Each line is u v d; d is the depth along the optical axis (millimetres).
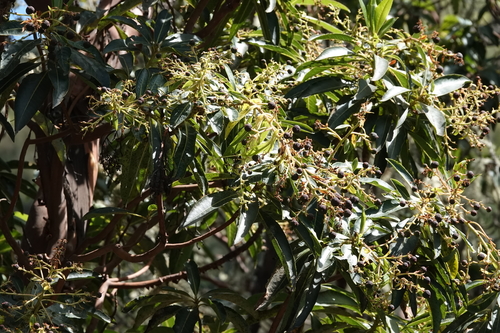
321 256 2172
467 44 3484
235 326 2434
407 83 2342
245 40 2686
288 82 2453
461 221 2227
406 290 2260
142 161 2371
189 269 2451
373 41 2396
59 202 2479
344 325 2422
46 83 2268
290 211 2229
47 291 2311
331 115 2330
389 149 2352
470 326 2316
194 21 2570
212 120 2180
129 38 2381
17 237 2883
